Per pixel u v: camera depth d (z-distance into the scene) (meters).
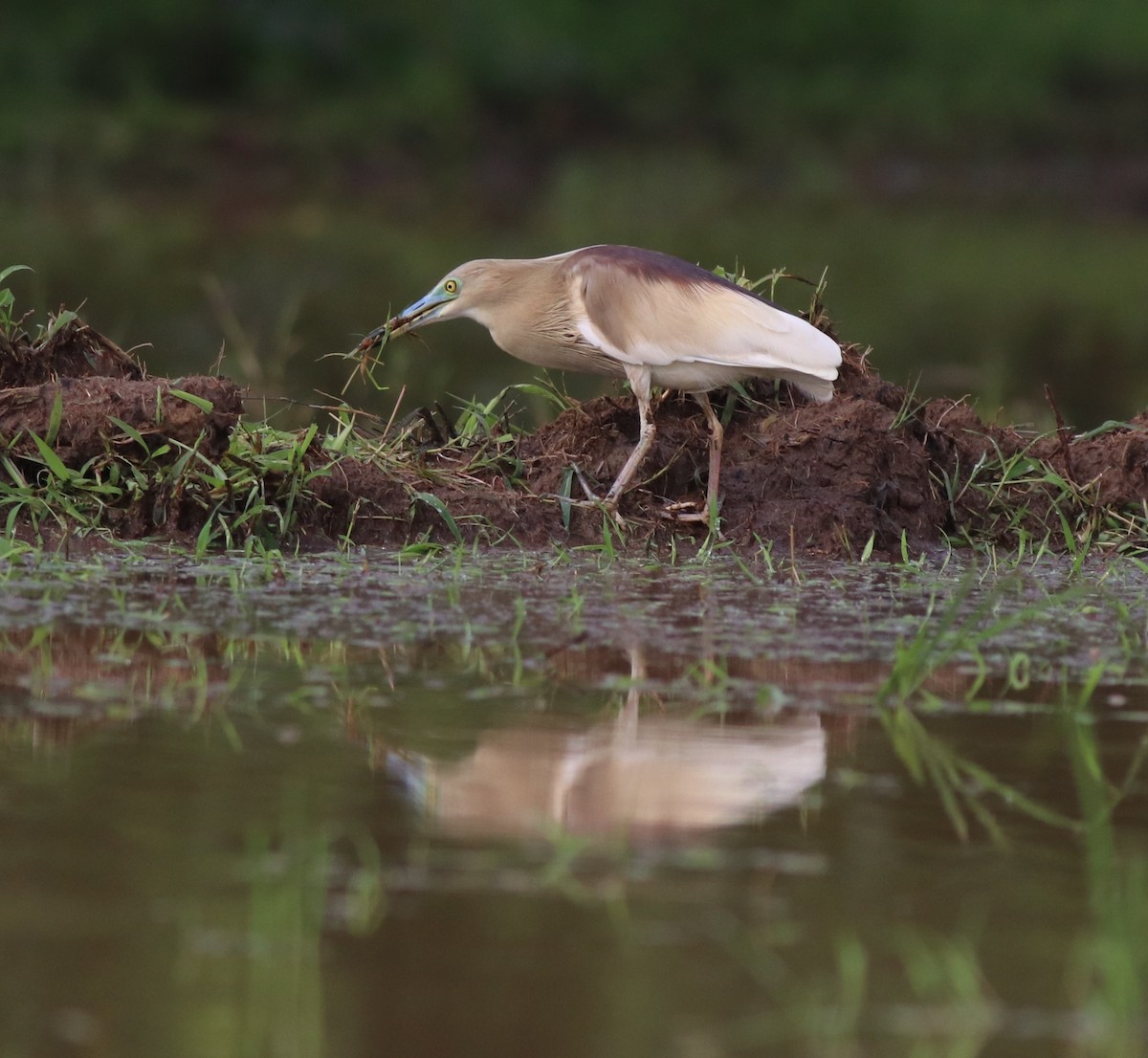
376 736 8.06
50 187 45.81
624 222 45.16
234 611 10.52
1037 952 5.96
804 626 10.68
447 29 56.56
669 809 7.21
